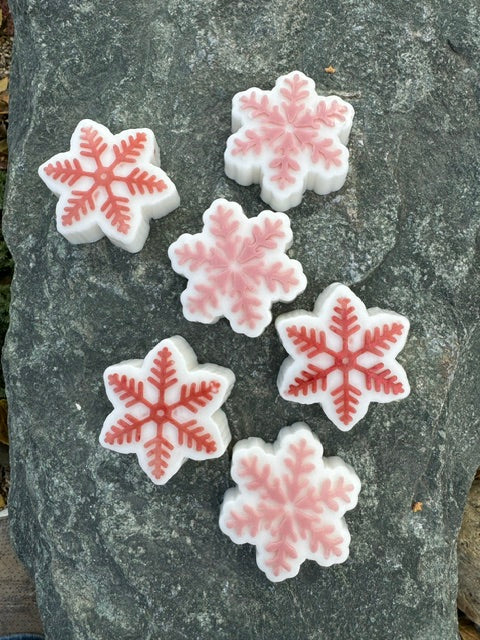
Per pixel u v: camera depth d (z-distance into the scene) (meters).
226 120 0.38
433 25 0.39
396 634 0.37
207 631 0.36
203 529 0.36
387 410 0.37
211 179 0.37
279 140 0.35
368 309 0.36
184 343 0.36
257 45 0.38
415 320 0.37
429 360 0.37
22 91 0.40
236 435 0.37
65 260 0.37
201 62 0.38
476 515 0.45
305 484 0.35
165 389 0.35
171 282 0.37
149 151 0.35
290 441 0.35
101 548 0.37
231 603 0.36
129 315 0.37
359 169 0.37
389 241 0.37
